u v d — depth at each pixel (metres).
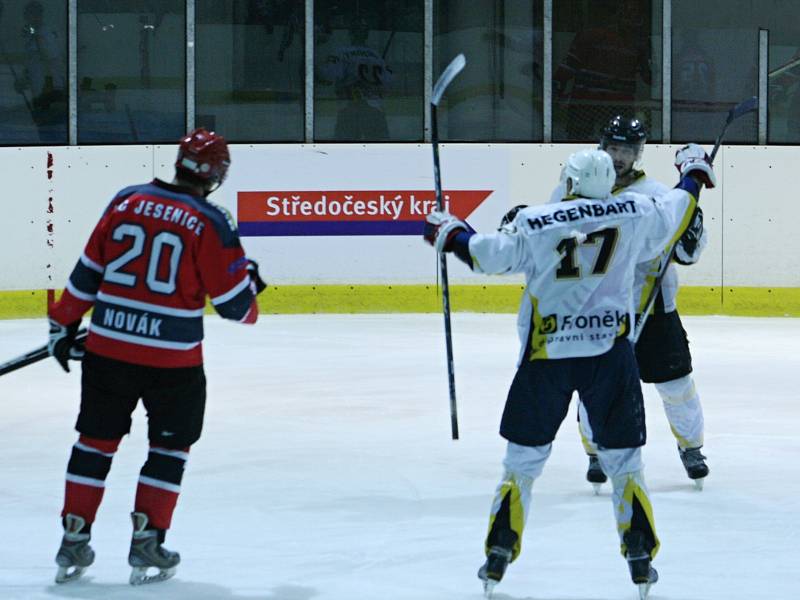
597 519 15.53
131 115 37.56
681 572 13.12
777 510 15.94
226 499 16.41
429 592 12.35
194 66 37.53
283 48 37.62
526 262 12.06
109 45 37.34
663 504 16.28
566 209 12.09
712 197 36.78
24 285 36.41
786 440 20.44
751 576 12.97
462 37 37.88
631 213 12.16
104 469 12.67
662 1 37.91
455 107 37.94
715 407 23.31
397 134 37.97
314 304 36.69
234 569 13.16
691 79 38.19
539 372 12.27
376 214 36.72
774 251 36.94
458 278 36.75
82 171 36.47
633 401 12.30
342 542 14.30
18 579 12.73
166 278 12.32
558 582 12.77
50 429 21.20
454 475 17.92
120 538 14.45
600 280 12.11
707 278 36.84
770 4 38.09
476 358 28.73
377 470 18.20
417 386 25.28
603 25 38.03
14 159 36.28
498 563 12.08
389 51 37.75
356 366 27.66
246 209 36.62
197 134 12.66
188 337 12.48
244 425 21.52
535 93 38.03
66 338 12.81
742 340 32.12
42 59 37.19
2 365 13.02
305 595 12.23
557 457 19.38
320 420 21.97
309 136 37.75
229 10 37.50
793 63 38.25
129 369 12.38
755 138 38.31
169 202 12.43
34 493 16.69
